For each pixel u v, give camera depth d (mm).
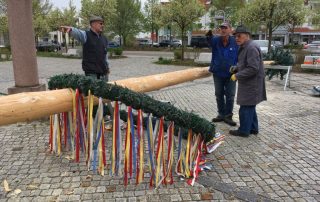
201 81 10992
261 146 4531
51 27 29484
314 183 3475
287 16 16141
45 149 4258
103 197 3131
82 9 25172
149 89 4781
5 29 25750
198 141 3592
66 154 4031
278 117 6090
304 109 6805
